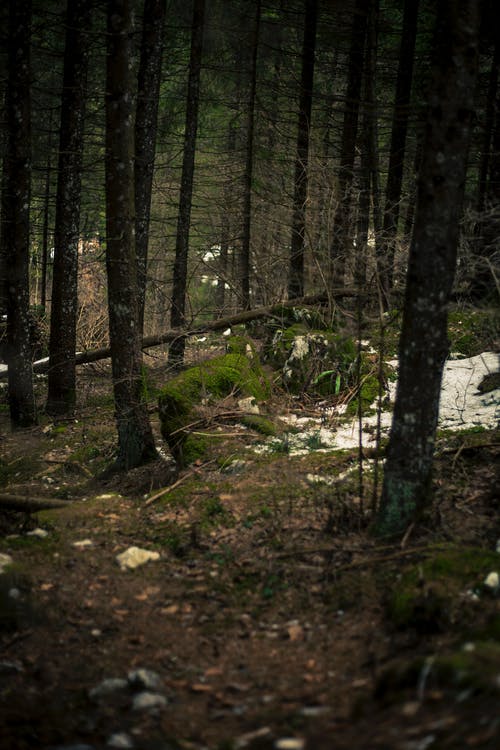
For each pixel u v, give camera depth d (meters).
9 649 4.59
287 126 17.70
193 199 21.95
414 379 5.47
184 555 6.02
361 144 14.64
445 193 5.10
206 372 9.95
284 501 6.75
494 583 4.48
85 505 7.31
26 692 4.04
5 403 14.09
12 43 11.05
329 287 9.23
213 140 22.34
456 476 6.86
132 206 8.73
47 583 5.47
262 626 4.84
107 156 8.52
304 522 6.28
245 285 16.31
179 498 7.23
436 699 3.11
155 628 4.89
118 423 9.27
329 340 10.72
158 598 5.33
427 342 5.38
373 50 8.52
